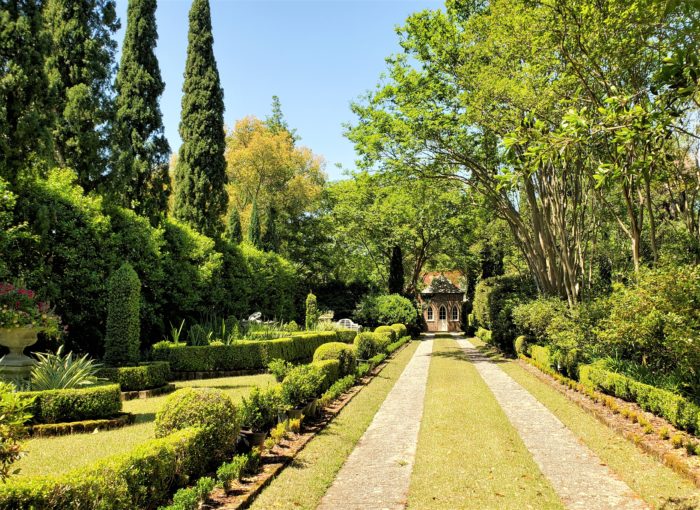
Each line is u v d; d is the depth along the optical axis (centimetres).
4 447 311
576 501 504
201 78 2095
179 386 1251
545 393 1148
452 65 1669
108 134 1517
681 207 1334
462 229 3102
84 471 372
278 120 4584
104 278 1383
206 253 1892
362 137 1909
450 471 602
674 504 484
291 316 2886
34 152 1206
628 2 786
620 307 923
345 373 1280
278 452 662
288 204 3553
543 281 1709
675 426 737
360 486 556
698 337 695
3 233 1040
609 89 959
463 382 1347
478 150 1820
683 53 409
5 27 1171
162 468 445
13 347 889
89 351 1428
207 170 2064
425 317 4869
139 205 1739
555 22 1014
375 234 3416
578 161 1208
